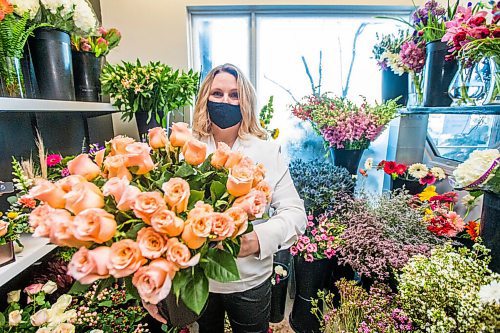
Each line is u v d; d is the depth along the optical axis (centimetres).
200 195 54
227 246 54
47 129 134
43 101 98
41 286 106
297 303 166
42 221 46
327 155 207
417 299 80
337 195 158
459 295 74
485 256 91
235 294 109
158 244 44
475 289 76
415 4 187
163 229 43
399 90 185
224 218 47
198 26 202
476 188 93
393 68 163
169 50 187
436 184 180
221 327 127
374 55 184
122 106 169
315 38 207
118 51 187
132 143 58
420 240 118
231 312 115
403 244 117
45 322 94
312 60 211
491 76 105
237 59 208
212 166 64
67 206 45
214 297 117
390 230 122
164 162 63
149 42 187
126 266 41
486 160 92
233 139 119
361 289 111
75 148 156
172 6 183
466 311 70
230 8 192
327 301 129
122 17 184
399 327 86
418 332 80
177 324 67
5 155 108
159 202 45
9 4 88
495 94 105
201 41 204
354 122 167
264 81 214
